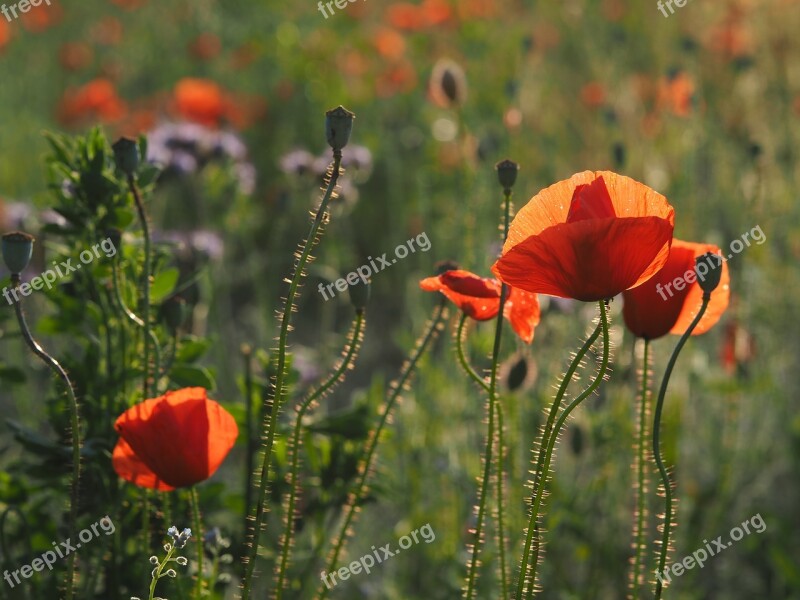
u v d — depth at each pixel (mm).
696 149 6422
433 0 9266
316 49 10008
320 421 3422
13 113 9641
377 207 8633
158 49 11453
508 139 6223
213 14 11250
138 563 3205
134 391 3236
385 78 8727
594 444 4492
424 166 7988
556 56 9391
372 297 8109
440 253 6891
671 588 4793
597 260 2035
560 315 4605
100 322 3279
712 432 5508
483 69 8844
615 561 4621
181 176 5336
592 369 4594
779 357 5770
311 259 2301
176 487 2555
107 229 2963
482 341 4613
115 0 11164
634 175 6332
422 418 5090
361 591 4605
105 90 7906
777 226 6133
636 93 7430
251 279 7980
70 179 3059
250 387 3387
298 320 7902
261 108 8938
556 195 2211
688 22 8750
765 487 5473
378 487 3615
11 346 5285
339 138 2244
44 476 3145
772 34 7418
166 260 3328
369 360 7449
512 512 4035
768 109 7133
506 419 4531
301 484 3529
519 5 9977
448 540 4609
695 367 5312
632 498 5012
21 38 10938
